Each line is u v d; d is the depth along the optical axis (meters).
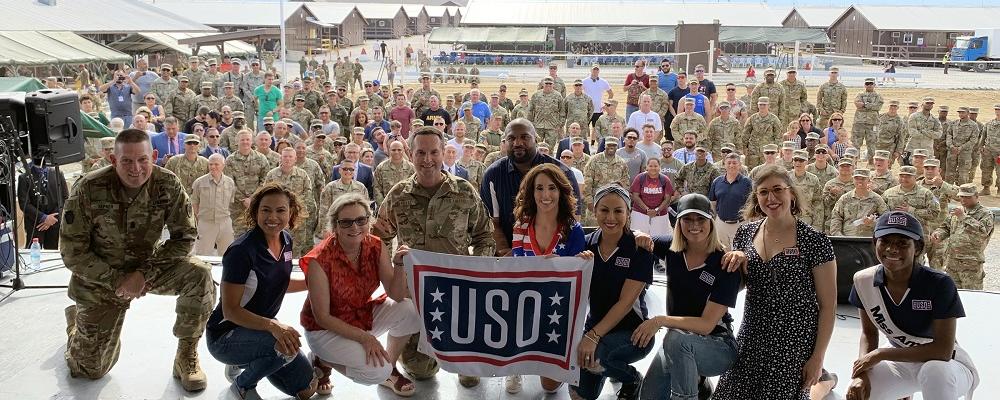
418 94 19.30
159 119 17.05
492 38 59.62
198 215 10.13
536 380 5.33
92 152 12.75
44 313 6.32
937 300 4.49
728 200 10.31
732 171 10.30
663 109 18.31
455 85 38.22
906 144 18.28
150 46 41.84
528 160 5.51
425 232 5.00
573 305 4.70
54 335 5.88
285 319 6.23
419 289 4.80
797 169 10.96
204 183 10.09
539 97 17.66
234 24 64.25
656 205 10.52
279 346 4.59
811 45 59.59
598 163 11.77
